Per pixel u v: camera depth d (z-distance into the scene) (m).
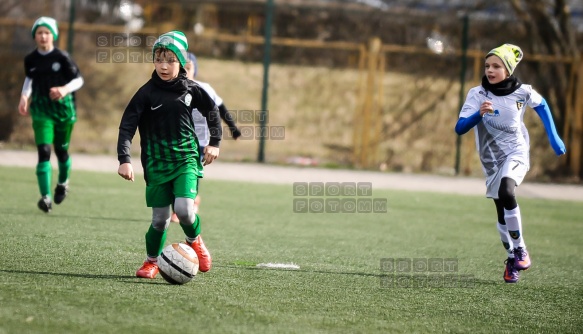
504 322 15.34
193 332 13.07
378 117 50.72
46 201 25.66
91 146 50.97
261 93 53.72
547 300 17.62
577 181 49.81
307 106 53.16
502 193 18.98
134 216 27.19
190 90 16.86
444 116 51.47
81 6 53.31
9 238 20.89
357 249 23.61
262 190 37.78
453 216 32.91
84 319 13.41
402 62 52.00
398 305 16.19
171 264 16.17
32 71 25.69
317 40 54.59
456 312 15.92
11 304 14.05
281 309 15.04
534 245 26.55
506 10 54.00
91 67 53.00
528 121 51.47
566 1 53.00
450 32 51.50
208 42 55.47
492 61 19.39
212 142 17.08
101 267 17.91
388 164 50.97
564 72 50.50
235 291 16.31
